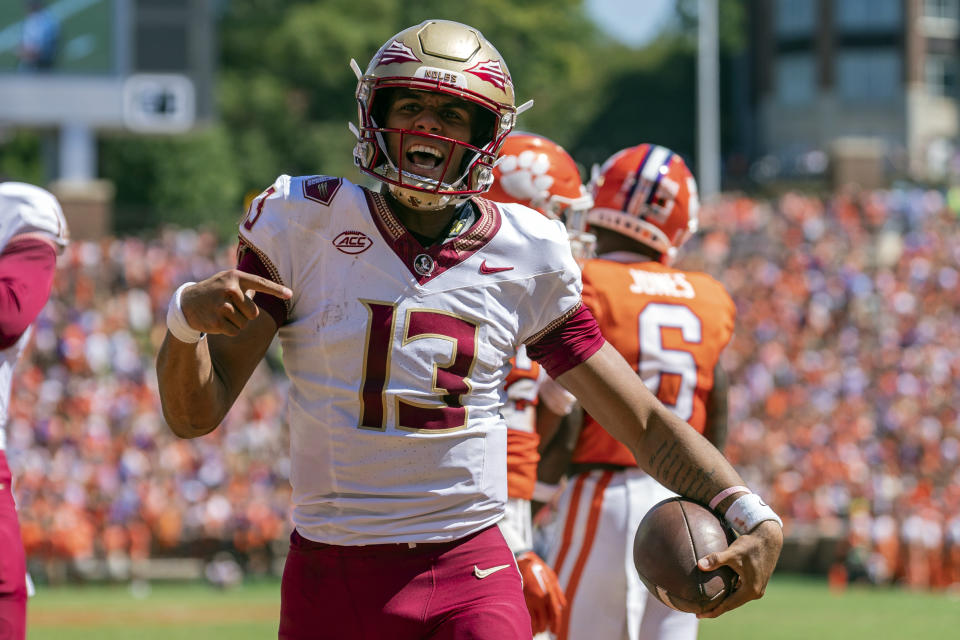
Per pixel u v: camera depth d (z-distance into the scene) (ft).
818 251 316.40
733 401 260.83
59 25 296.71
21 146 490.90
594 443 50.80
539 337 36.06
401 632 34.35
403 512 34.40
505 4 585.63
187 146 482.28
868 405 264.11
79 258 287.89
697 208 55.06
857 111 582.35
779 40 598.34
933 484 246.88
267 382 263.90
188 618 161.68
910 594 207.72
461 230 35.37
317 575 34.94
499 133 35.91
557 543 51.78
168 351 32.30
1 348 37.81
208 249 302.66
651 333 51.34
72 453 232.73
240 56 541.34
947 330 290.15
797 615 158.61
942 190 424.05
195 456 237.86
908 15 577.43
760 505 35.86
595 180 55.83
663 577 35.83
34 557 221.05
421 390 34.35
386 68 35.35
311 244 34.58
